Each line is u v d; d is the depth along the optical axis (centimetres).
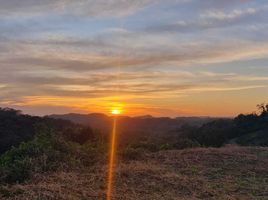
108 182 872
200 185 905
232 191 877
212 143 3909
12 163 945
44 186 784
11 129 2875
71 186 810
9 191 746
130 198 768
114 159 1124
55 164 962
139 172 970
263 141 4359
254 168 1112
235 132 5219
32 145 1016
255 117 5650
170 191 848
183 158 1203
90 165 1052
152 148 1407
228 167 1117
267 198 827
